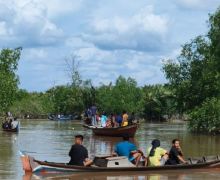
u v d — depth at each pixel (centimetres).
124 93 10969
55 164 1842
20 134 4291
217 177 1825
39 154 2564
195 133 4838
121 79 11250
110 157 1920
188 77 5725
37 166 1845
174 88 5803
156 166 1920
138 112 10881
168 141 3603
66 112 11100
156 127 6594
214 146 3194
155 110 10488
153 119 10744
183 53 5706
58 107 11350
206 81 5378
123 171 1877
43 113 11431
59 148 2905
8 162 2156
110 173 1861
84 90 10831
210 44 5478
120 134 3978
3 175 1792
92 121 5125
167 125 7619
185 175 1866
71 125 6844
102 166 1908
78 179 1738
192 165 1984
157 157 1970
